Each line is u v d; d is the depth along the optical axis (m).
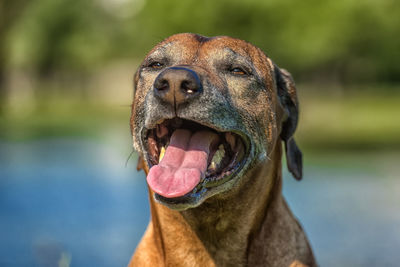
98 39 50.53
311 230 8.93
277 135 4.25
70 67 54.97
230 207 3.88
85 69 57.00
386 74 60.66
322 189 12.33
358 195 11.58
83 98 63.69
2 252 7.42
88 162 16.97
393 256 7.44
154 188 3.40
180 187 3.41
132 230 8.74
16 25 39.59
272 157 4.13
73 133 26.45
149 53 4.15
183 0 23.94
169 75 3.42
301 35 24.02
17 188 12.45
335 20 23.91
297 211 10.27
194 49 3.99
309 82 48.78
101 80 68.50
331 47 24.94
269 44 24.11
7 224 9.04
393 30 24.97
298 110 4.50
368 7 23.72
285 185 13.01
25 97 56.59
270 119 4.09
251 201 3.93
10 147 20.78
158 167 3.53
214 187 3.74
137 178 14.09
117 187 12.71
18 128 28.44
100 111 44.34
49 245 7.65
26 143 22.19
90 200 11.12
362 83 59.72
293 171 4.59
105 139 23.88
